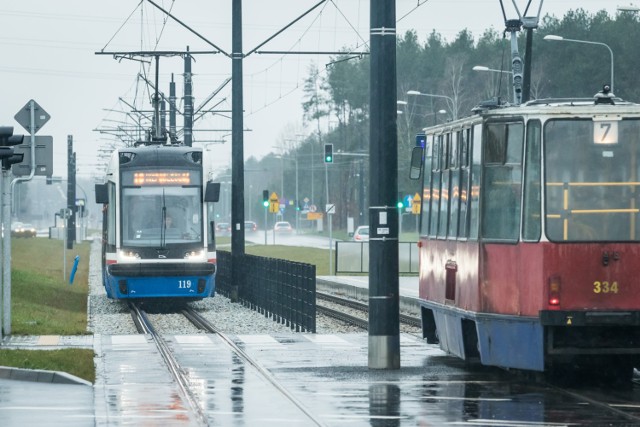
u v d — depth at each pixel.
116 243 78.12
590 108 39.56
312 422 32.75
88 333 60.06
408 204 157.50
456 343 44.38
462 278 43.03
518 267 39.75
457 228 43.88
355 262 123.44
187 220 78.88
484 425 32.16
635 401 36.78
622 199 39.53
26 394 38.28
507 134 40.47
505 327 40.19
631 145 39.62
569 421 32.75
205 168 79.69
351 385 40.62
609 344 39.97
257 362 47.78
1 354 46.81
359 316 76.06
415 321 67.44
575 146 39.62
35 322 63.84
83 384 40.75
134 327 67.19
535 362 39.56
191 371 44.69
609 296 39.22
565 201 39.50
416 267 122.94
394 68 44.97
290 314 66.88
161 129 102.06
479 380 41.94
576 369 44.28
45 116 59.25
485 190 40.91
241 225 88.88
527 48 62.72
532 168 39.66
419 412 34.53
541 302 39.16
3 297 58.75
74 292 97.56
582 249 39.25
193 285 78.69
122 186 78.62
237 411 34.78
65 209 112.75
